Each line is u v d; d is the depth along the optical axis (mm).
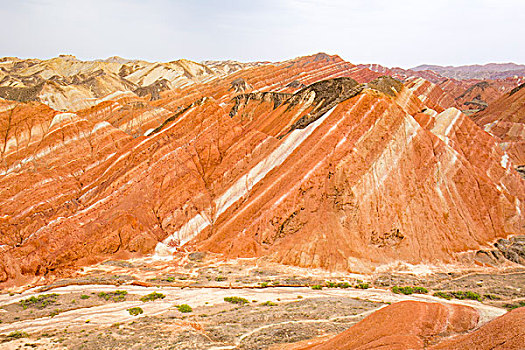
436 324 21250
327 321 28469
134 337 25859
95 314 31172
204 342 25141
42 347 24578
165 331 27031
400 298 36062
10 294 36406
